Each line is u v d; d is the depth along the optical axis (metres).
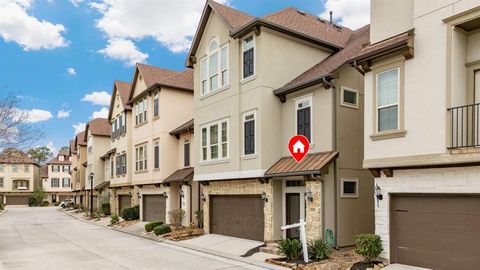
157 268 12.52
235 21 18.20
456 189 9.94
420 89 10.61
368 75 12.05
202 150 19.67
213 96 18.92
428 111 10.38
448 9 10.12
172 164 24.91
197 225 21.64
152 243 18.70
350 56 15.54
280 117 16.39
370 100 11.91
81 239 20.75
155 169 25.33
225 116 17.94
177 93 25.72
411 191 10.92
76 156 57.38
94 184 43.31
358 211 14.62
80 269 12.52
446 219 10.26
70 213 46.69
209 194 19.73
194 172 20.19
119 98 32.88
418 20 10.80
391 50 11.12
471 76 10.21
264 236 15.84
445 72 10.07
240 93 17.11
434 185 10.42
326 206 13.80
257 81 16.11
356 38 18.95
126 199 33.28
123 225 27.12
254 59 16.39
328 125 14.42
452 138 9.84
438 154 10.06
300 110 15.66
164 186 24.78
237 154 16.97
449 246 10.15
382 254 11.46
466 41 10.34
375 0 12.66
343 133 14.48
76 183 56.12
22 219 37.78
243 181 17.30
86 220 34.91
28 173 76.75
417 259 10.82
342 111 14.52
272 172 15.13
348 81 14.84
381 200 11.68
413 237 10.96
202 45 20.09
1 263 13.69
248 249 15.11
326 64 16.56
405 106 10.94
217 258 14.19
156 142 25.50
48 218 39.22
